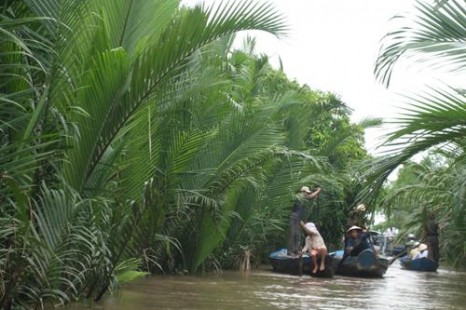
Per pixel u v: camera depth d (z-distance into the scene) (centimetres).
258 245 1866
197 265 1396
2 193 589
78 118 732
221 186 1364
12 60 654
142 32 852
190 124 1183
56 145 671
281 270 1672
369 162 727
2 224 590
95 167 779
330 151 2098
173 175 1139
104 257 758
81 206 682
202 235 1367
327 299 1031
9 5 670
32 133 639
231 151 1331
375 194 729
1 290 616
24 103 656
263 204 1694
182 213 1300
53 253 608
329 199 2242
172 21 865
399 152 704
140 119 810
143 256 927
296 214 1777
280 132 1474
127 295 905
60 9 682
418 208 2255
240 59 1568
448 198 1600
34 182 671
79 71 737
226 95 1268
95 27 756
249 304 891
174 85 973
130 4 827
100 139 746
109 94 737
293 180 1705
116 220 830
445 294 1267
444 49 670
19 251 608
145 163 895
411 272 2170
